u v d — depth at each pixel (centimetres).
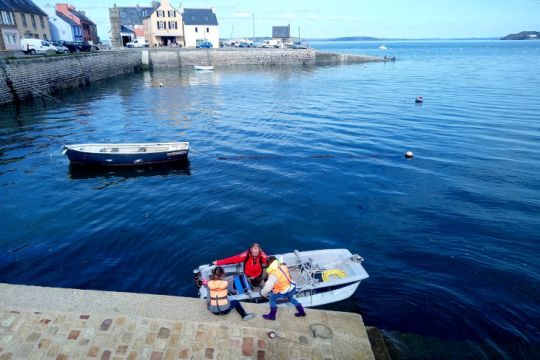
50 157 2281
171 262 1234
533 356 877
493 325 972
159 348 667
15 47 5641
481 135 2745
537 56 13625
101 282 1128
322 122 3247
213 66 8969
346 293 1037
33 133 2812
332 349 684
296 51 9838
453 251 1305
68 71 4850
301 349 680
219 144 2600
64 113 3541
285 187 1839
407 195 1747
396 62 10931
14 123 3106
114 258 1249
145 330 701
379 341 784
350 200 1695
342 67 9238
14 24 5638
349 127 3056
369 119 3338
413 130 2928
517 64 9738
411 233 1421
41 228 1436
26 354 645
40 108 3725
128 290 1095
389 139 2678
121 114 3562
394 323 977
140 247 1315
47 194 1756
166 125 3147
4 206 1619
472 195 1742
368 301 1059
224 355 660
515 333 946
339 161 2225
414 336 925
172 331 702
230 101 4334
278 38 13488
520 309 1031
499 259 1259
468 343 912
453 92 4866
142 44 9288
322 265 1112
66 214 1555
